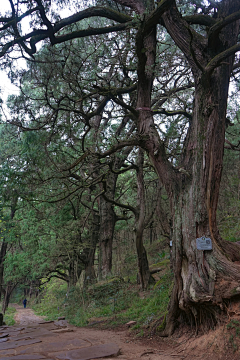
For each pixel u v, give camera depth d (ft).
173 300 22.15
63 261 75.36
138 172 44.80
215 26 20.65
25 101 34.76
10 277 88.33
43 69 33.83
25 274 89.10
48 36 30.12
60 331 28.96
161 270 54.95
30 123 35.53
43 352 18.70
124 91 34.37
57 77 33.71
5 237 75.36
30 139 32.91
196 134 22.58
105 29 30.42
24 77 34.55
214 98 22.03
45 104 35.17
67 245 57.98
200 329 20.06
